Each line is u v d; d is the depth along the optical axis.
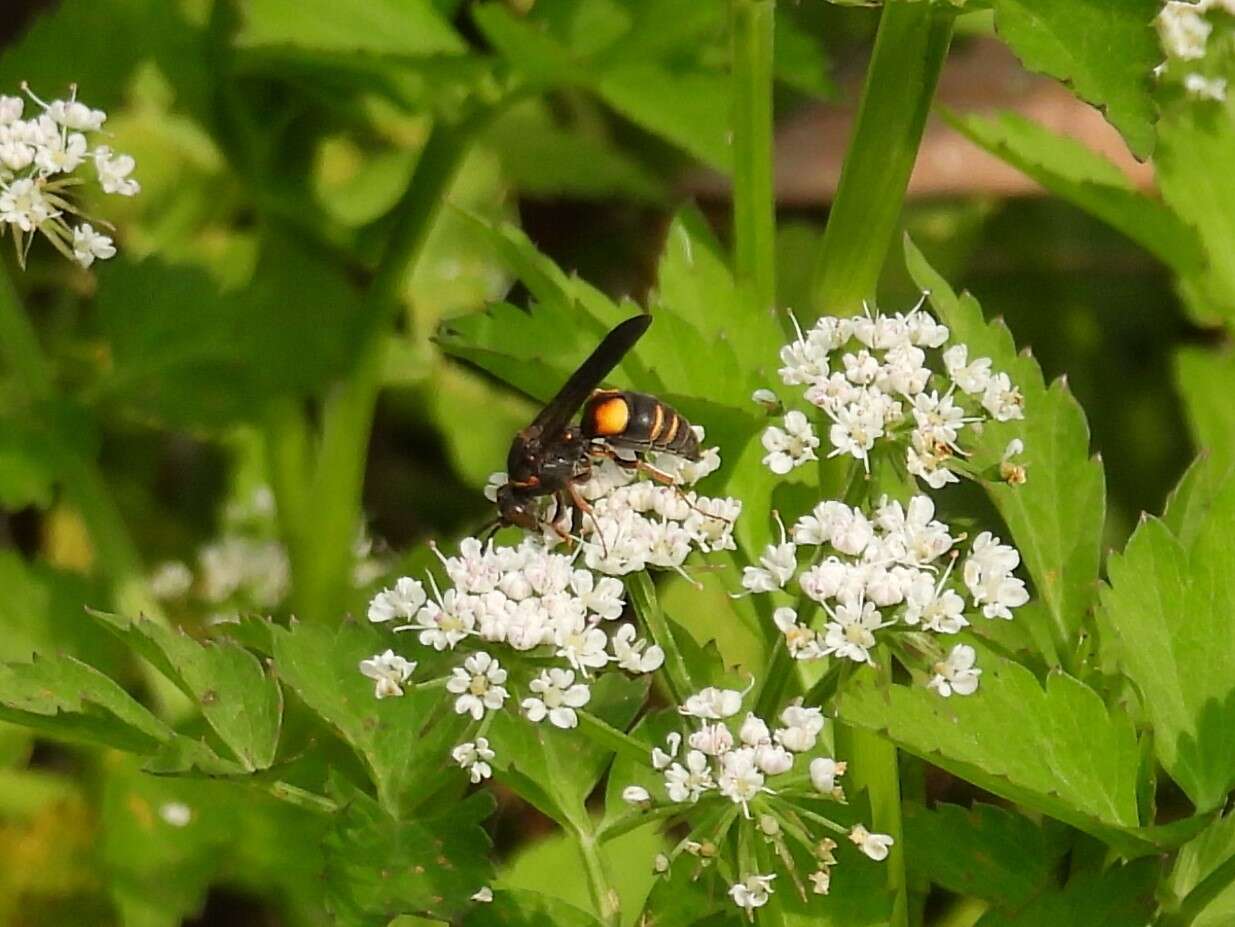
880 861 0.24
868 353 0.24
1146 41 0.24
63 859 0.28
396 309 0.30
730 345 0.26
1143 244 0.29
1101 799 0.23
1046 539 0.25
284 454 0.30
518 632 0.23
